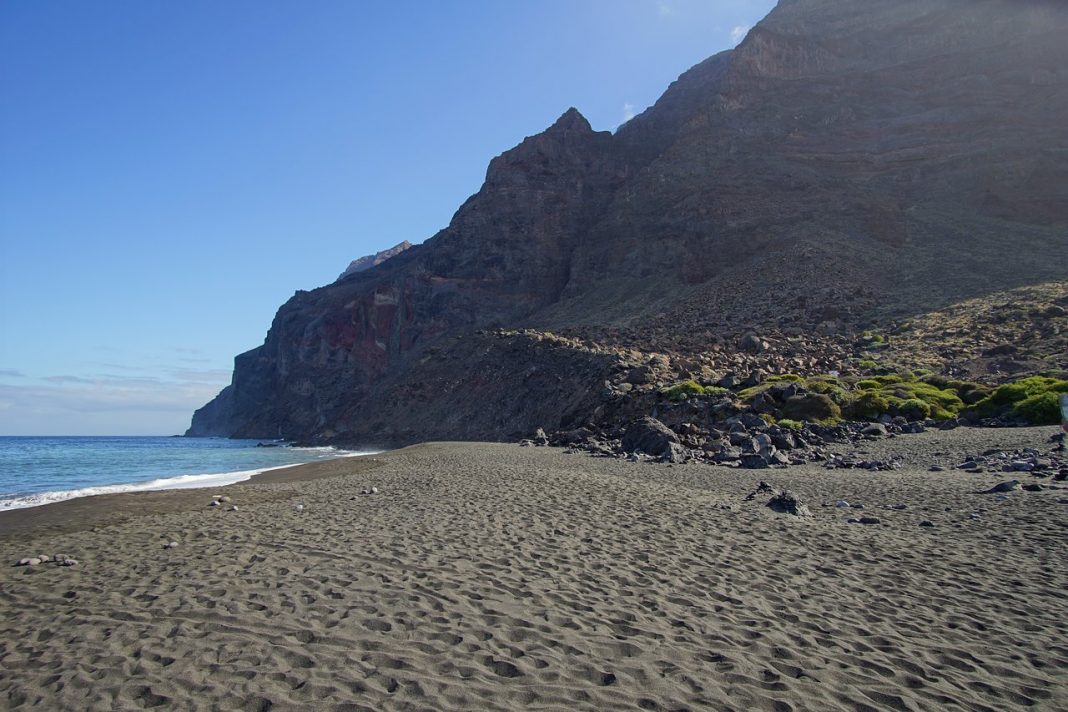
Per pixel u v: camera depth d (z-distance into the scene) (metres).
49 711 5.99
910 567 10.88
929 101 110.94
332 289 175.00
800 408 35.84
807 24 140.88
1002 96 105.56
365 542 12.40
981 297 62.06
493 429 65.06
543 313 111.69
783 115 120.06
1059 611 8.79
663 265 104.56
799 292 75.69
